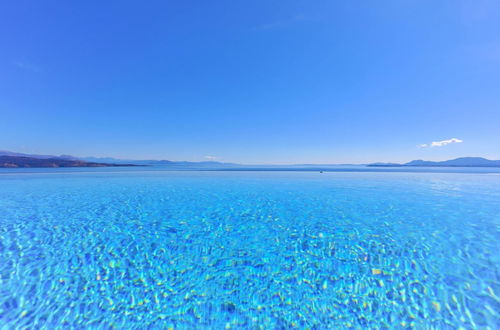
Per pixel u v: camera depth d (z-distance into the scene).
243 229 4.84
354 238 4.31
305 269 3.24
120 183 13.12
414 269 3.19
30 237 4.34
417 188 10.76
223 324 2.27
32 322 2.25
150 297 2.65
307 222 5.32
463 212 6.16
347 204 7.21
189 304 2.54
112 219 5.55
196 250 3.85
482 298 2.55
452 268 3.20
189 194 9.20
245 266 3.34
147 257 3.60
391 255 3.61
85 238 4.32
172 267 3.31
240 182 13.77
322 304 2.53
